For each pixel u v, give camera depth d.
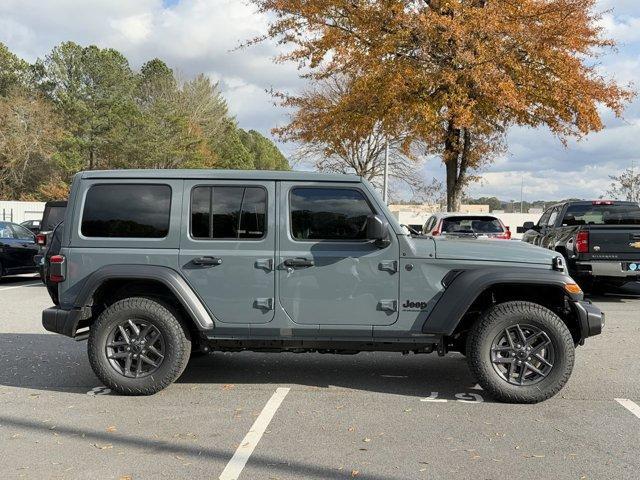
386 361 7.02
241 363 6.89
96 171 5.69
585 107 17.62
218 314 5.50
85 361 6.96
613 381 6.11
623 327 9.13
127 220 5.59
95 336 5.50
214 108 77.19
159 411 5.16
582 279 11.60
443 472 3.91
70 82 54.47
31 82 61.31
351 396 5.61
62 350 7.52
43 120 50.78
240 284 5.48
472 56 16.28
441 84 17.22
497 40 16.84
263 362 6.95
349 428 4.73
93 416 5.02
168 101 59.56
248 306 5.48
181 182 5.58
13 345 7.81
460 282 5.32
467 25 16.52
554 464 4.03
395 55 17.72
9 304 11.63
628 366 6.73
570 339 5.26
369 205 5.50
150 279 5.45
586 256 11.06
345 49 18.25
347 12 18.39
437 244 5.49
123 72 58.31
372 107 18.66
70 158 48.75
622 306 11.37
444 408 5.25
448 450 4.27
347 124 19.44
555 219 13.69
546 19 17.30
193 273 5.50
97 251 5.54
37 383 6.04
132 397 5.56
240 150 73.38
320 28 18.75
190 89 75.81
